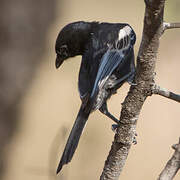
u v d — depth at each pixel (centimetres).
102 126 1473
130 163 1559
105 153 1454
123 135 599
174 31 1605
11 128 1490
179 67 1609
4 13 1453
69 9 1589
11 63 1469
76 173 1436
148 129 1590
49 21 1498
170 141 1590
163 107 1595
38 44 1490
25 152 1495
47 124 1516
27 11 1468
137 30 1678
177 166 559
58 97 1526
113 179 609
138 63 582
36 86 1504
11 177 1477
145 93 590
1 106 1478
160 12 542
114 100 1525
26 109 1502
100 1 1680
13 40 1463
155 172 1562
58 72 1520
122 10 1691
